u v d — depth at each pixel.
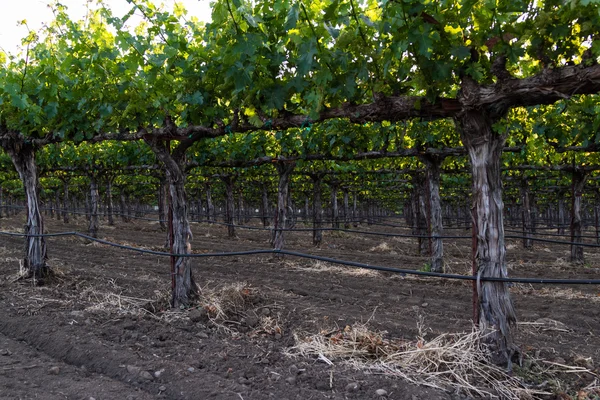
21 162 7.05
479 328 3.69
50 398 3.20
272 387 3.47
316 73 3.72
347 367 3.84
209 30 4.09
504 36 3.10
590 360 4.10
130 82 4.80
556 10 2.93
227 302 5.54
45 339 4.40
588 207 27.77
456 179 15.49
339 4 3.48
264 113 4.45
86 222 22.72
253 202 32.44
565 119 6.68
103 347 4.12
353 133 8.06
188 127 5.08
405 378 3.55
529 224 14.05
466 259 11.38
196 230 19.75
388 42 3.46
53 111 5.60
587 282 3.10
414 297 6.79
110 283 7.15
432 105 3.64
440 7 3.15
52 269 7.29
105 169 13.23
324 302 6.36
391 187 18.69
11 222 21.88
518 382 3.47
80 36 4.97
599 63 2.86
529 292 7.19
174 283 5.56
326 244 14.94
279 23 4.02
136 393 3.34
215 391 3.32
